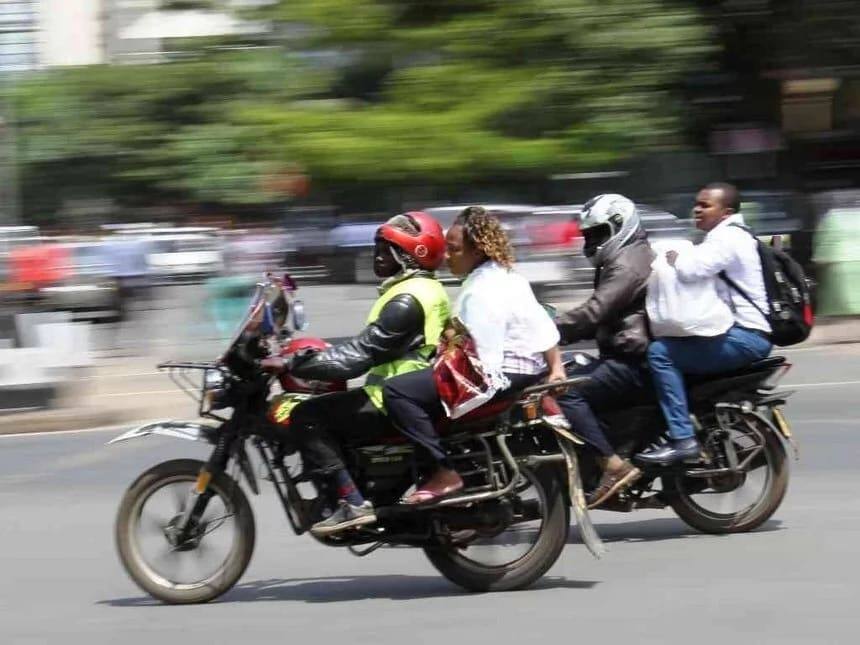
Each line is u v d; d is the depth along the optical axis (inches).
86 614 350.9
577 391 406.6
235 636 326.0
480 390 342.0
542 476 357.1
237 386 348.2
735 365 412.5
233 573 355.6
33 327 719.7
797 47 1194.0
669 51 958.4
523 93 933.2
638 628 321.1
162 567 359.3
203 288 840.9
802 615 328.5
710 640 309.9
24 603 363.9
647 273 408.5
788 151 1316.4
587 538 352.8
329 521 346.9
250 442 356.5
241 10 1064.2
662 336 408.5
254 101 1029.2
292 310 356.8
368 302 920.3
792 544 404.2
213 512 358.6
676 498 419.2
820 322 921.5
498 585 358.6
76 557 416.2
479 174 951.0
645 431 413.7
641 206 1012.5
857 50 1189.7
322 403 347.3
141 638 327.0
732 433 416.5
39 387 705.0
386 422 348.5
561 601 348.8
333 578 385.1
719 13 1132.5
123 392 751.7
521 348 351.6
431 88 946.7
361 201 1061.8
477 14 953.5
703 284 407.2
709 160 1239.5
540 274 879.7
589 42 944.9
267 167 1034.7
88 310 829.8
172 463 358.0
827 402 664.4
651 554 400.5
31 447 625.0
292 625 334.0
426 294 349.1
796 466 521.7
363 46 968.9
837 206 966.4
